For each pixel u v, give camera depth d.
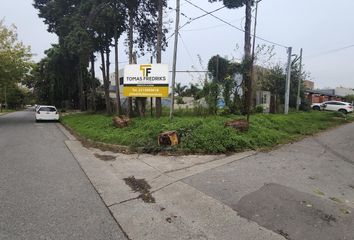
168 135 9.34
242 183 5.95
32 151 9.91
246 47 18.53
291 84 30.97
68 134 15.52
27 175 6.73
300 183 5.98
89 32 20.06
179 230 4.08
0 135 14.41
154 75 15.12
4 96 58.44
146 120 13.47
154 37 20.25
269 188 5.62
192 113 16.08
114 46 21.05
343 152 9.57
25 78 26.02
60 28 23.28
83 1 19.98
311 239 3.79
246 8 18.22
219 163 7.66
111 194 5.53
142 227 4.18
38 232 3.95
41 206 4.86
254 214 4.52
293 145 10.70
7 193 5.46
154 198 5.31
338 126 19.19
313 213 4.53
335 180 6.29
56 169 7.37
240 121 11.35
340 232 3.96
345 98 63.19
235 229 4.07
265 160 8.04
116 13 18.56
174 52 13.78
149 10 19.25
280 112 24.34
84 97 39.28
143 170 7.21
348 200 5.10
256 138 10.42
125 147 10.02
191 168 7.22
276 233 3.94
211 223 4.27
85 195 5.45
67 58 33.22
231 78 16.78
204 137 9.42
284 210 4.64
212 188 5.67
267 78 28.97
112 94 39.28
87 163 8.12
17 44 24.23
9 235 3.85
